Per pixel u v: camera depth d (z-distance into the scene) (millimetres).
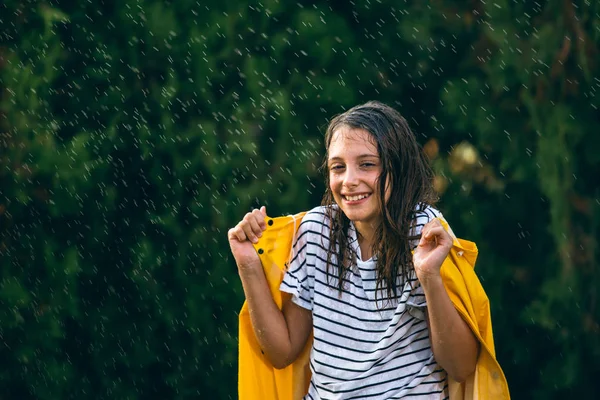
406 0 11055
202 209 10461
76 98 10414
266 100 10414
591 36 10375
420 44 11008
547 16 10508
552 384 10609
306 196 10391
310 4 10734
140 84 10500
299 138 10445
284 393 4434
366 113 4152
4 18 10320
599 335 10469
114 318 10609
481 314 4113
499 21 10664
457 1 11148
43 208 10391
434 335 4004
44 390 10484
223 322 10492
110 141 10414
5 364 10469
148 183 10508
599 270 10438
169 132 10438
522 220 10789
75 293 10438
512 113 10695
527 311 10586
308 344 4426
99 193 10414
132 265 10547
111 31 10508
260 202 10406
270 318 4273
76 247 10453
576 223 10414
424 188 4223
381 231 4148
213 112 10438
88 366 10609
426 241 3928
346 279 4195
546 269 10562
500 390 4098
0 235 10398
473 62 11031
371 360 4098
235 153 10391
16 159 10312
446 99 10750
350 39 10688
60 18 10211
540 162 10430
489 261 10805
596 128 10359
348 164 4102
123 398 10617
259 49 10508
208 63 10438
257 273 4270
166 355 10625
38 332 10438
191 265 10508
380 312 4121
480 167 10906
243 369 4426
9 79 10305
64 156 10305
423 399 4098
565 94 10414
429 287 3889
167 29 10430
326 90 10516
